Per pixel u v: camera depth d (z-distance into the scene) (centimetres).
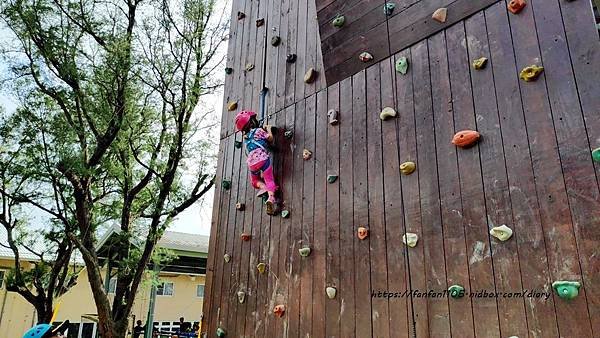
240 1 488
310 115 343
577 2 205
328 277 291
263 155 352
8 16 746
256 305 343
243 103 431
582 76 196
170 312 1686
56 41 757
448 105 249
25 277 1023
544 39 213
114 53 780
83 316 1246
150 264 1091
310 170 329
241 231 383
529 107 213
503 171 216
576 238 183
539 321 187
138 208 936
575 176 189
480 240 217
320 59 350
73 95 796
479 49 241
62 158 771
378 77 297
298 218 327
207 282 406
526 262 197
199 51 895
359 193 287
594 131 187
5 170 829
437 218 239
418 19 280
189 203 929
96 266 812
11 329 1446
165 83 861
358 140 298
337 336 274
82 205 809
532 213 200
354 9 323
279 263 333
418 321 233
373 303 259
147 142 913
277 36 410
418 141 260
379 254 263
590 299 174
